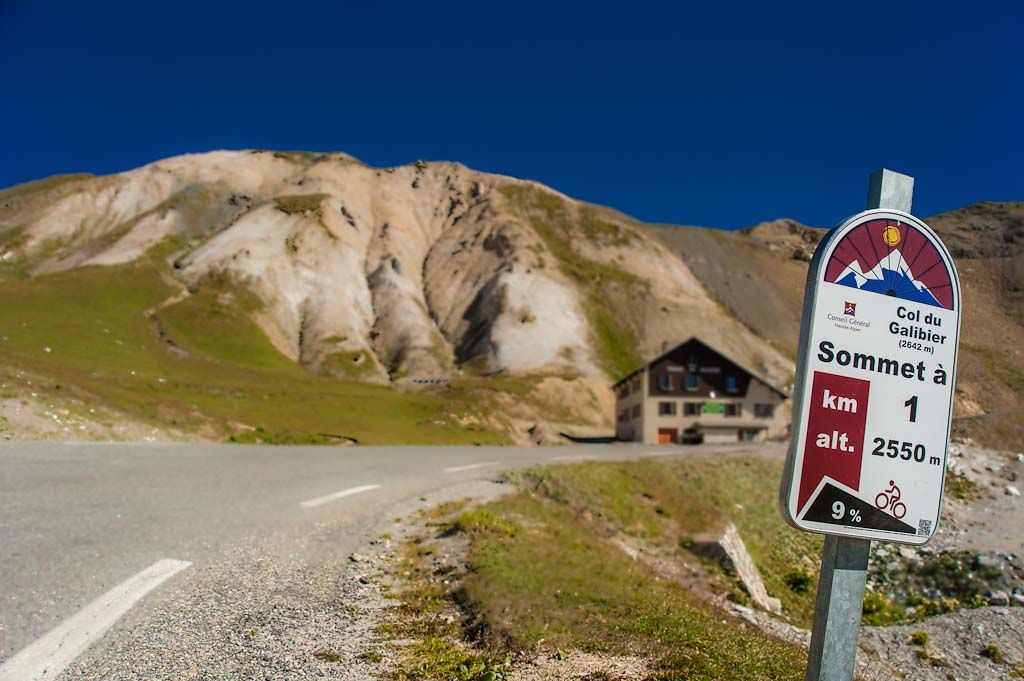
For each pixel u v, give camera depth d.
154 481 16.38
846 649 4.34
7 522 10.34
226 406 50.84
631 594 9.44
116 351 74.06
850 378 4.30
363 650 6.61
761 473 38.09
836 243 4.30
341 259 176.00
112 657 5.83
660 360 77.94
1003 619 17.02
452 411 75.56
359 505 15.58
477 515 13.91
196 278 147.25
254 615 7.32
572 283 175.50
